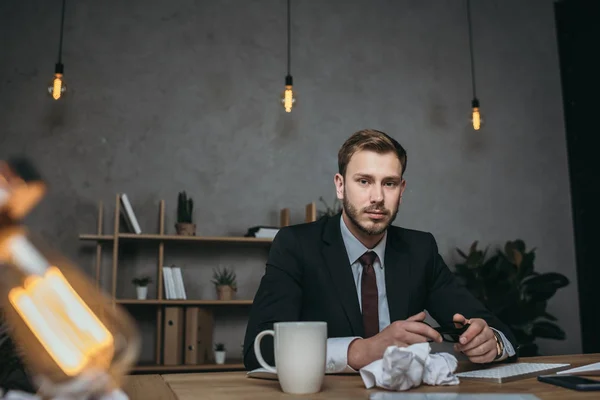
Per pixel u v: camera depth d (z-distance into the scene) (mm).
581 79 4457
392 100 4266
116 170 3727
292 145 4027
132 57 3867
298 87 4117
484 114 4430
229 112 3967
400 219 4141
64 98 3717
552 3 4695
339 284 1457
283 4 4188
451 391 900
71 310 779
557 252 4371
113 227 3658
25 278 799
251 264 3842
